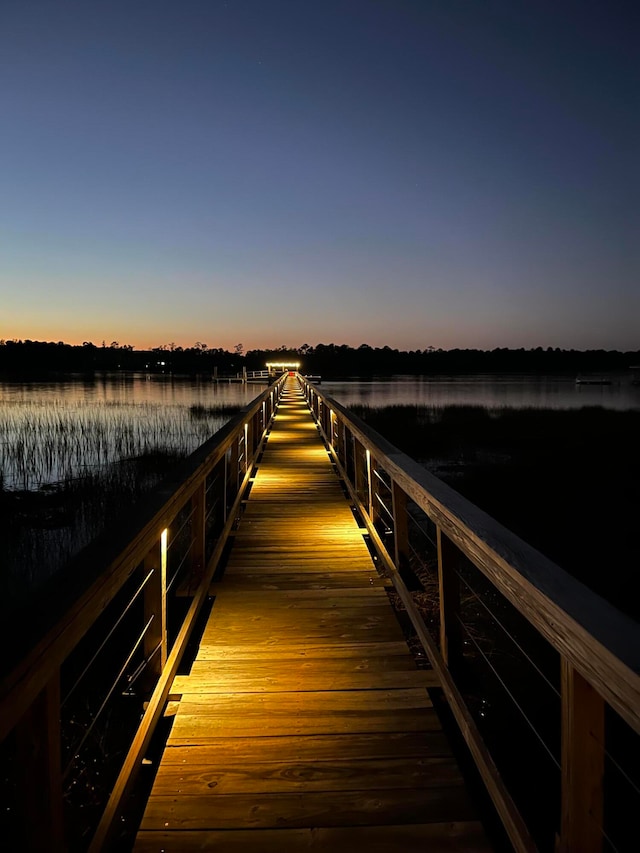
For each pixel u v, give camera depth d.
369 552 4.67
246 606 3.58
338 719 2.34
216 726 2.28
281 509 6.11
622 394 68.62
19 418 28.73
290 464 8.90
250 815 1.79
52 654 1.08
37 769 1.13
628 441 23.55
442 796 1.89
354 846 1.67
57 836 1.18
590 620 1.04
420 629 2.80
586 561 9.38
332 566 4.33
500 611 6.26
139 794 1.97
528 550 1.48
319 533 5.21
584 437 24.73
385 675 2.70
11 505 11.98
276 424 14.74
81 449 19.31
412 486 2.63
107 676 4.60
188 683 2.63
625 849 2.84
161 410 34.84
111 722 3.83
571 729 1.15
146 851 1.65
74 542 9.71
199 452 3.39
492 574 1.57
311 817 1.79
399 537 3.60
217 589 3.88
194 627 3.26
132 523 1.80
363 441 4.53
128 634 5.42
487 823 1.82
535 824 2.68
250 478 7.68
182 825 1.75
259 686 2.60
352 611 3.50
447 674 2.31
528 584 1.27
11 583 7.62
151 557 2.38
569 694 1.16
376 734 2.24
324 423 12.05
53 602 1.18
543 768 3.21
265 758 2.08
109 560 1.43
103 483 14.02
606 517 12.13
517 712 4.01
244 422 5.87
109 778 3.22
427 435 25.39
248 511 6.02
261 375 66.69
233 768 2.02
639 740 3.92
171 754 2.10
